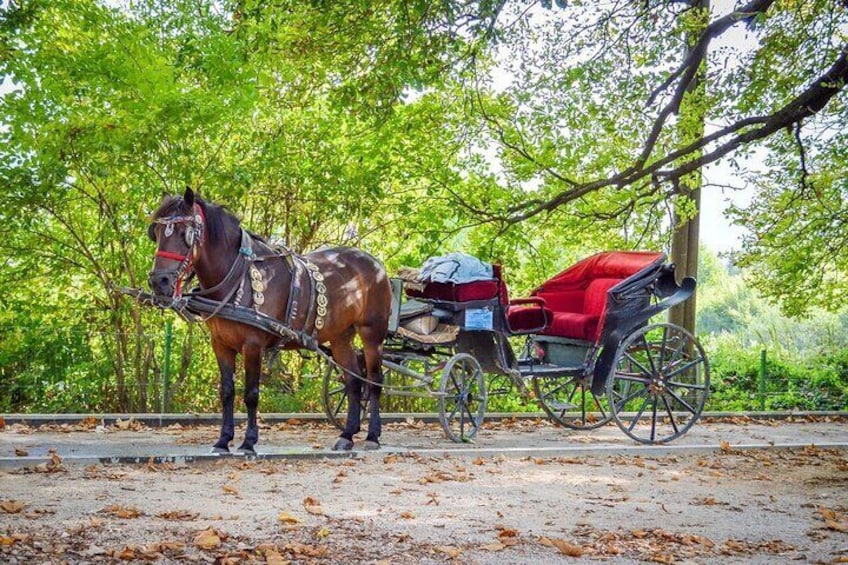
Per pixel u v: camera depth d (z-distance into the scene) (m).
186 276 10.41
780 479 10.95
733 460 12.45
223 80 14.46
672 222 18.83
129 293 10.27
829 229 20.09
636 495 9.48
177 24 16.36
